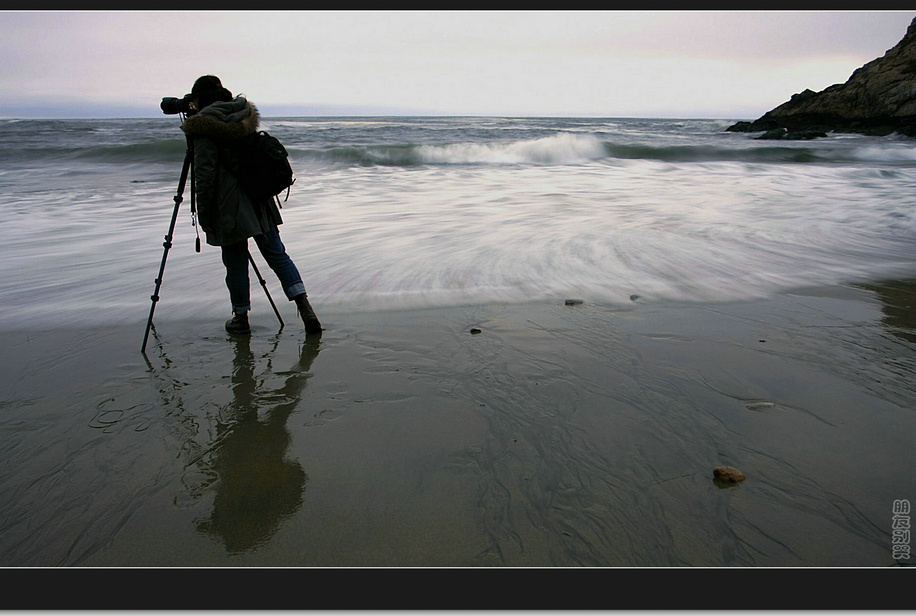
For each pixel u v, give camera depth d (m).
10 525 1.96
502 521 1.97
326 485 2.17
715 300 4.31
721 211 7.96
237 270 3.63
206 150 3.39
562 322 3.83
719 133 42.44
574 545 1.86
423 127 42.22
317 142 23.17
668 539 1.88
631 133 37.16
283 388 2.94
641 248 5.74
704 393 2.85
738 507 2.03
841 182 11.82
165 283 4.68
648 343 3.48
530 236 6.24
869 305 4.21
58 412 2.70
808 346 3.45
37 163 15.28
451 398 2.81
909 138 32.53
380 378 3.04
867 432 2.51
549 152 19.22
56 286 4.58
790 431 2.51
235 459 2.34
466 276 4.82
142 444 2.45
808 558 1.80
